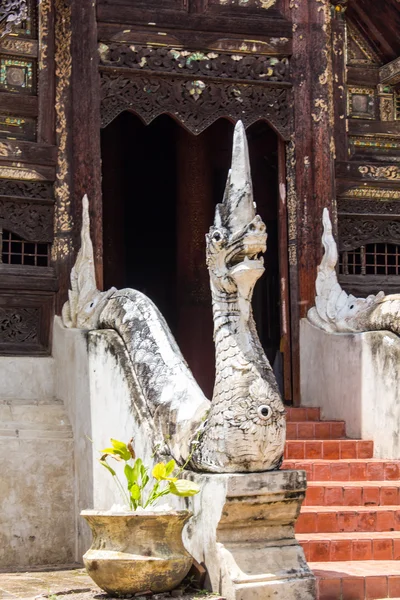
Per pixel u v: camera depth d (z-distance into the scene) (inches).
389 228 559.2
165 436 358.6
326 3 548.7
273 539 328.2
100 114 510.6
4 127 500.7
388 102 566.3
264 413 324.2
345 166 551.5
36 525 443.8
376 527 398.3
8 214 498.9
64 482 450.9
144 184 774.5
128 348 403.2
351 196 552.7
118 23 515.2
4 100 499.2
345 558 377.1
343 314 506.3
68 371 467.8
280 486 323.6
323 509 400.8
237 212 331.9
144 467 337.4
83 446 441.4
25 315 495.2
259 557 321.4
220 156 690.8
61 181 503.2
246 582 315.0
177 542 325.4
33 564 440.1
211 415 334.3
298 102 539.8
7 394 480.7
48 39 509.0
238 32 533.3
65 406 469.1
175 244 761.6
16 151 497.4
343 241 550.3
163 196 775.1
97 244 499.5
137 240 777.6
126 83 516.1
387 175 558.3
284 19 542.6
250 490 319.9
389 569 359.3
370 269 561.0
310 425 479.8
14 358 485.1
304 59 541.6
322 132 540.7
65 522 448.8
